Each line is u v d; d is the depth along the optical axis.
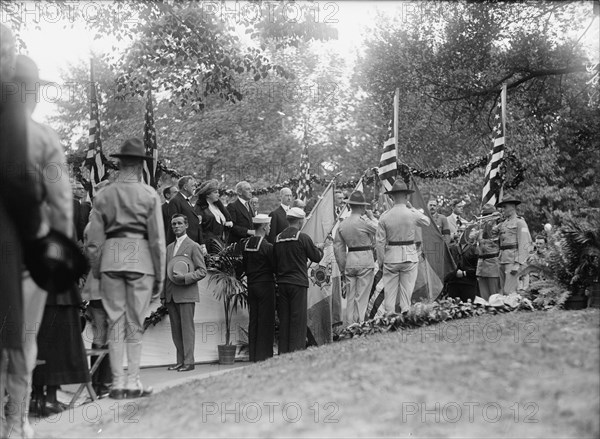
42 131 7.82
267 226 13.96
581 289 12.00
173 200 14.40
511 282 16.70
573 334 7.83
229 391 7.64
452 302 12.91
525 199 28.91
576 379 6.66
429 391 6.74
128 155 9.86
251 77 38.88
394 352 7.86
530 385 6.69
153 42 20.20
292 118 42.28
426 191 29.41
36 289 7.80
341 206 17.55
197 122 38.94
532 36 25.84
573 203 28.77
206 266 14.44
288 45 20.05
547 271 12.32
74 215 13.21
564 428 6.11
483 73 26.55
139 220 9.77
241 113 39.75
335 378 7.30
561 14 25.94
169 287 13.34
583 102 27.11
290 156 41.88
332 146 43.00
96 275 9.88
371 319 13.82
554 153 27.70
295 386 7.28
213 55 19.72
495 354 7.39
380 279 15.48
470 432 6.13
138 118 40.88
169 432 6.89
